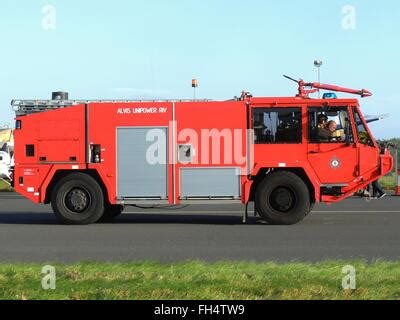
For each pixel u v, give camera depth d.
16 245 11.00
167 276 7.10
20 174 14.66
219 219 15.40
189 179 14.38
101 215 14.34
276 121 14.20
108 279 6.93
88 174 14.61
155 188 14.47
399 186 23.61
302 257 9.48
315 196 14.09
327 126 14.13
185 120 14.38
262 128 14.22
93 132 14.55
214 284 6.62
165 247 10.66
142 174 14.48
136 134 14.48
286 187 13.93
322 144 14.12
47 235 12.42
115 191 14.48
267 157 14.17
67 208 14.36
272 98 14.23
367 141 14.16
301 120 14.16
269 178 13.98
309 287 6.44
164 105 14.45
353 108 14.15
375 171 14.12
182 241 11.41
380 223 14.07
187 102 14.39
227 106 14.29
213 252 10.05
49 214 17.00
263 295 6.13
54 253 10.05
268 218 13.96
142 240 11.59
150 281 6.80
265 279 6.87
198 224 14.30
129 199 14.47
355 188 14.14
